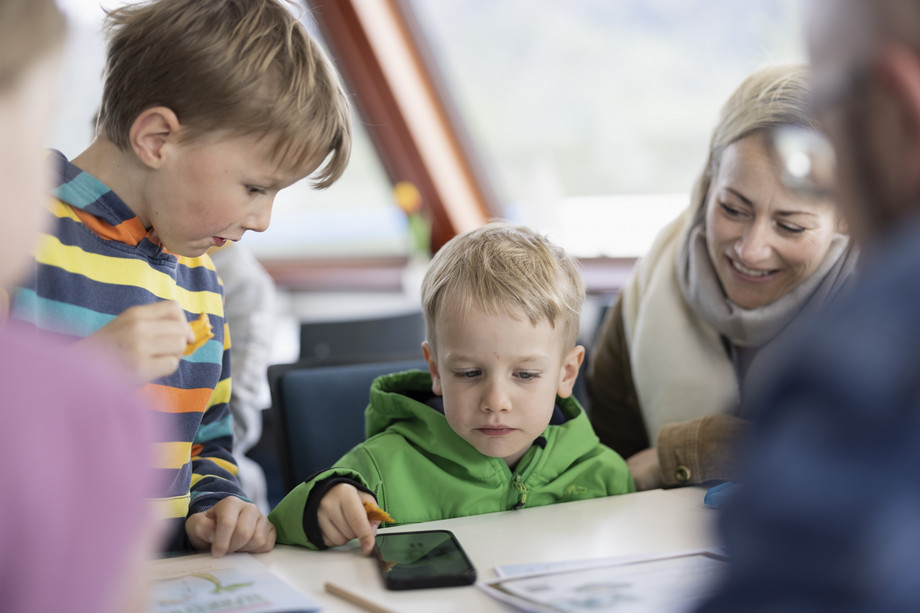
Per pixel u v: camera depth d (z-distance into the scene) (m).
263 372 1.97
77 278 0.99
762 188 1.25
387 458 1.18
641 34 2.79
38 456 0.34
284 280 3.72
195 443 1.19
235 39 0.95
